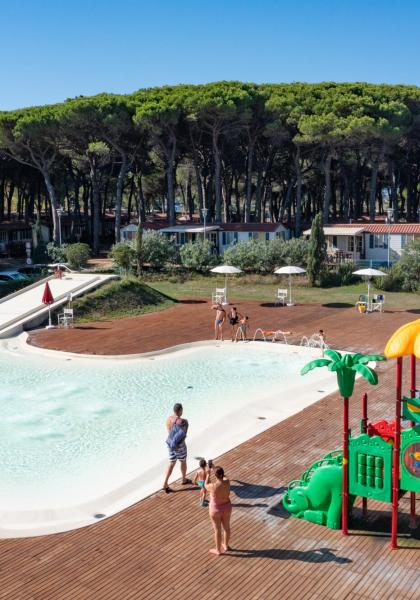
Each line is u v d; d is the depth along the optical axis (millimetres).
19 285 43000
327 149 64562
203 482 12266
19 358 27016
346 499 11062
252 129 66125
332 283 46781
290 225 74000
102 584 9648
